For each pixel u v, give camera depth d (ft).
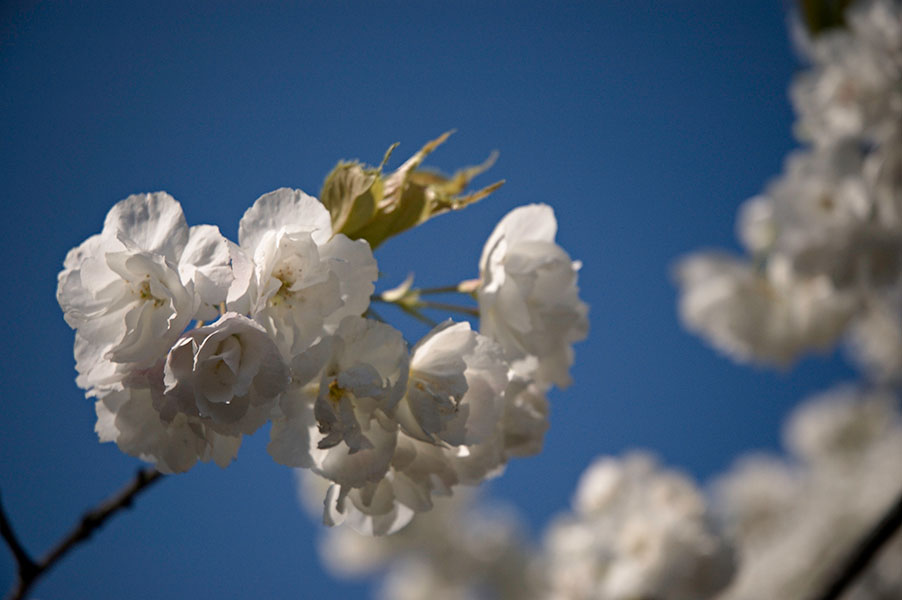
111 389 2.23
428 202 2.37
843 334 4.45
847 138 3.39
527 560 7.82
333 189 2.35
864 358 6.33
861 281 3.52
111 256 2.20
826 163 3.42
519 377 2.38
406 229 2.37
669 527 3.51
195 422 2.21
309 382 2.22
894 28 3.36
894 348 5.93
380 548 7.65
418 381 2.25
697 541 3.47
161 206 2.22
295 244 2.20
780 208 3.54
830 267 3.48
